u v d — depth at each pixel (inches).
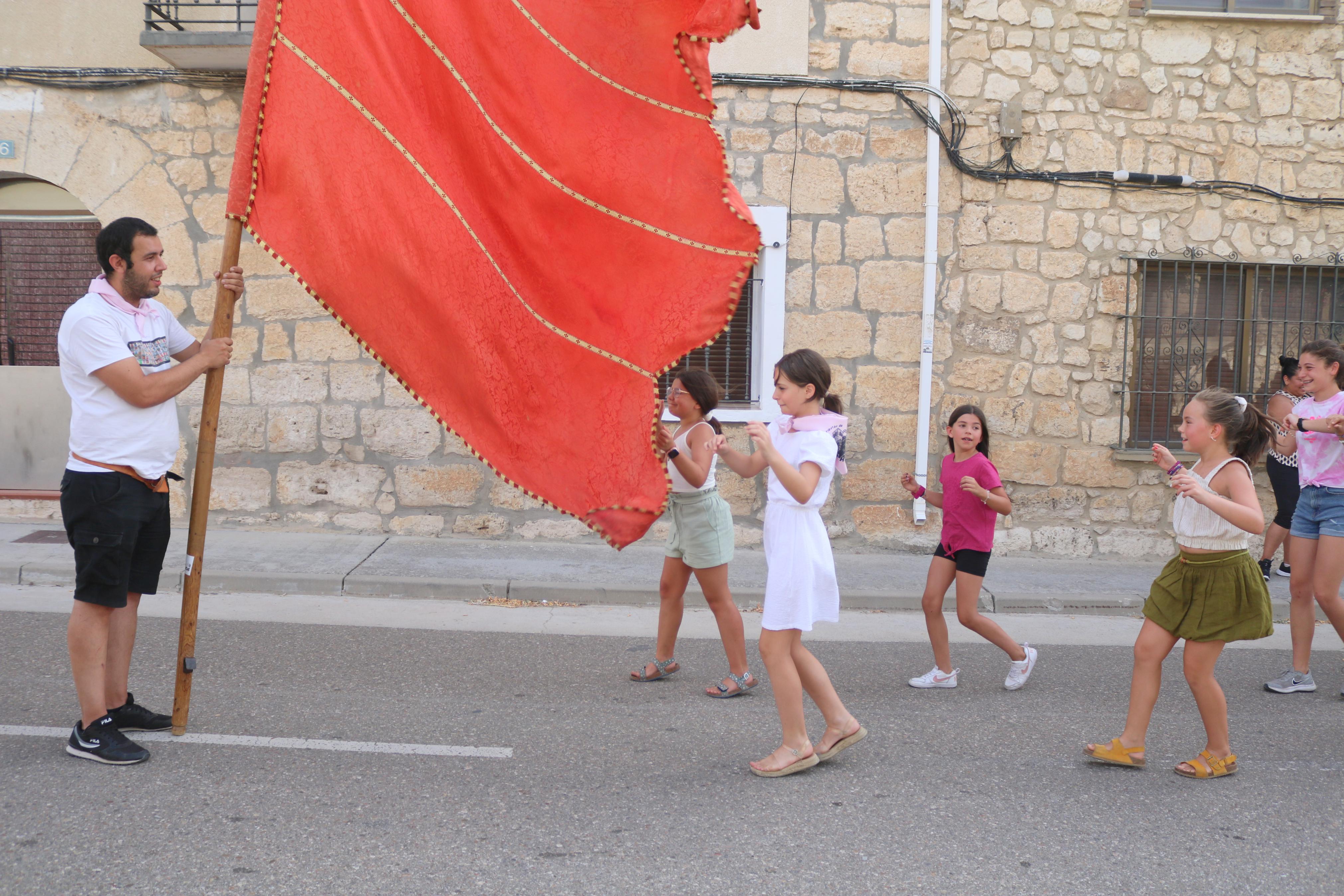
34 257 360.2
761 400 347.3
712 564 206.5
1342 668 249.4
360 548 328.5
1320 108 350.0
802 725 167.0
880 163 343.6
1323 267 354.6
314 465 347.6
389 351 169.2
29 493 353.1
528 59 173.6
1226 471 168.4
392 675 216.4
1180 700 218.7
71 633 159.0
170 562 302.7
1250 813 156.9
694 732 187.8
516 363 170.2
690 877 130.3
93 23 338.0
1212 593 168.1
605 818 148.0
